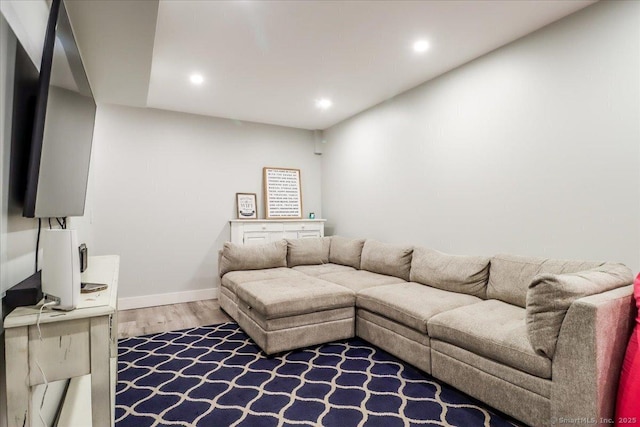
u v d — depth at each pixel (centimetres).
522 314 223
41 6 156
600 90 224
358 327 305
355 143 468
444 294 278
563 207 244
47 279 114
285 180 516
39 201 125
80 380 187
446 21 243
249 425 183
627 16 211
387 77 342
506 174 281
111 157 407
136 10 177
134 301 417
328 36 261
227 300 374
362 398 209
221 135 475
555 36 246
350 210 482
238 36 259
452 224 330
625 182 213
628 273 195
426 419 188
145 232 425
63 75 143
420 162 365
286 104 421
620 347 163
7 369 105
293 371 245
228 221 477
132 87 291
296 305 275
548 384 166
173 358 268
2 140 109
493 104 290
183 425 183
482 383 197
